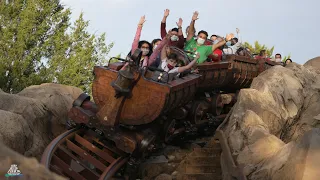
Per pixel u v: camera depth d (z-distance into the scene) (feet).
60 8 61.31
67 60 55.83
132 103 20.33
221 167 20.77
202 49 28.91
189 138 30.89
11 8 54.60
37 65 55.62
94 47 59.72
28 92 26.73
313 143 11.64
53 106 26.03
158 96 19.67
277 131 24.26
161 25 29.27
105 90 21.56
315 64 44.47
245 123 20.65
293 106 28.96
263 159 16.22
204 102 31.19
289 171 12.39
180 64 24.12
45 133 24.09
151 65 23.72
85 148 23.26
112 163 19.89
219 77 31.68
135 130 21.01
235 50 41.04
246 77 37.11
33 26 55.26
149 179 23.40
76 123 22.93
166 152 26.84
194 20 30.12
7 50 52.65
